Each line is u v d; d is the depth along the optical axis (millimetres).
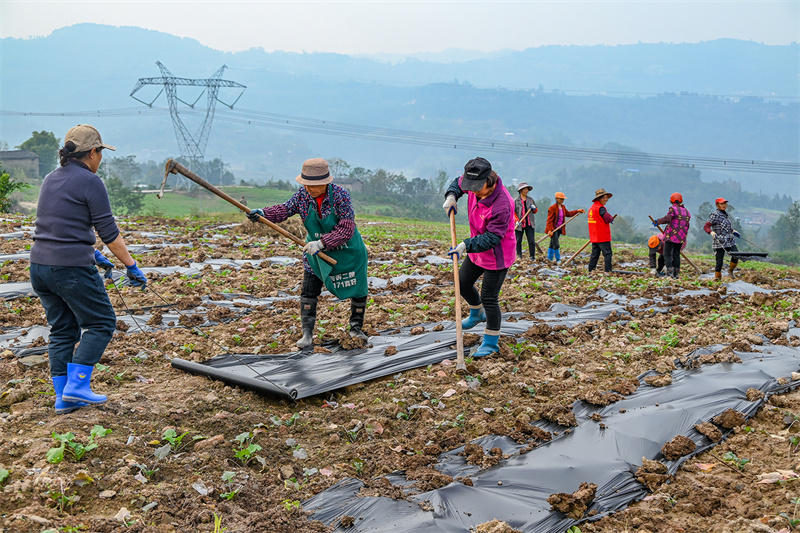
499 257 6254
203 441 4203
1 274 9625
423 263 13914
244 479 3840
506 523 3512
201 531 3279
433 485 3930
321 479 3996
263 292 9469
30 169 122375
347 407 5176
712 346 6637
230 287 9789
